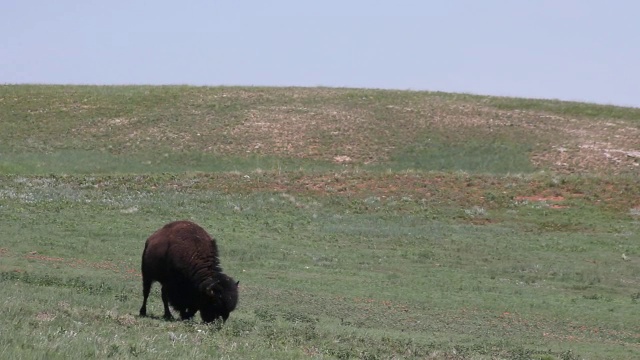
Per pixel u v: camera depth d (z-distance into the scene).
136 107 178.00
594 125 166.62
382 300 66.44
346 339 44.16
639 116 174.62
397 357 38.25
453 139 158.75
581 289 74.38
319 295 66.62
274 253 82.00
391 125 167.12
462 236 92.31
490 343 51.34
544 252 86.75
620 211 102.31
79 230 86.38
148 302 54.22
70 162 142.38
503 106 180.38
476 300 67.94
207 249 43.81
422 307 64.75
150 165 144.50
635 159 145.00
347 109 177.50
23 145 153.50
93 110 175.50
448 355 41.84
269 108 177.12
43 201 100.12
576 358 47.12
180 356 29.94
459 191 109.94
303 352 36.12
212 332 39.06
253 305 59.94
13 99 181.12
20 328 31.27
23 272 64.06
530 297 70.12
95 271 69.75
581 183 111.69
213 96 186.12
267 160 148.38
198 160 148.50
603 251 87.38
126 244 81.81
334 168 144.50
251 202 104.94
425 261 82.31
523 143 155.50
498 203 105.31
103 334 32.88
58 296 49.84
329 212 102.31
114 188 111.75
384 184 113.38
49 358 26.02
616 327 61.22
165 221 93.38
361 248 86.56
